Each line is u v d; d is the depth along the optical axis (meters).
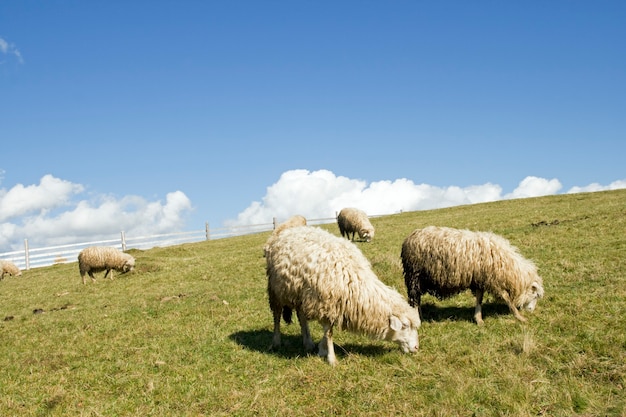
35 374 8.84
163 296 15.63
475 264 9.04
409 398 6.22
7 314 16.16
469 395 6.07
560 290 10.52
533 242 16.61
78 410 7.02
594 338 7.37
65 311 15.48
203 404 6.76
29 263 37.88
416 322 7.76
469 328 8.86
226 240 37.34
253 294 14.14
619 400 5.50
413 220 33.41
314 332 9.72
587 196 35.47
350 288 7.56
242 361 8.34
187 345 9.70
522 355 7.07
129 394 7.45
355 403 6.29
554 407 5.61
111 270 22.97
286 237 8.42
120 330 11.58
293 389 6.91
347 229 26.17
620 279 10.62
